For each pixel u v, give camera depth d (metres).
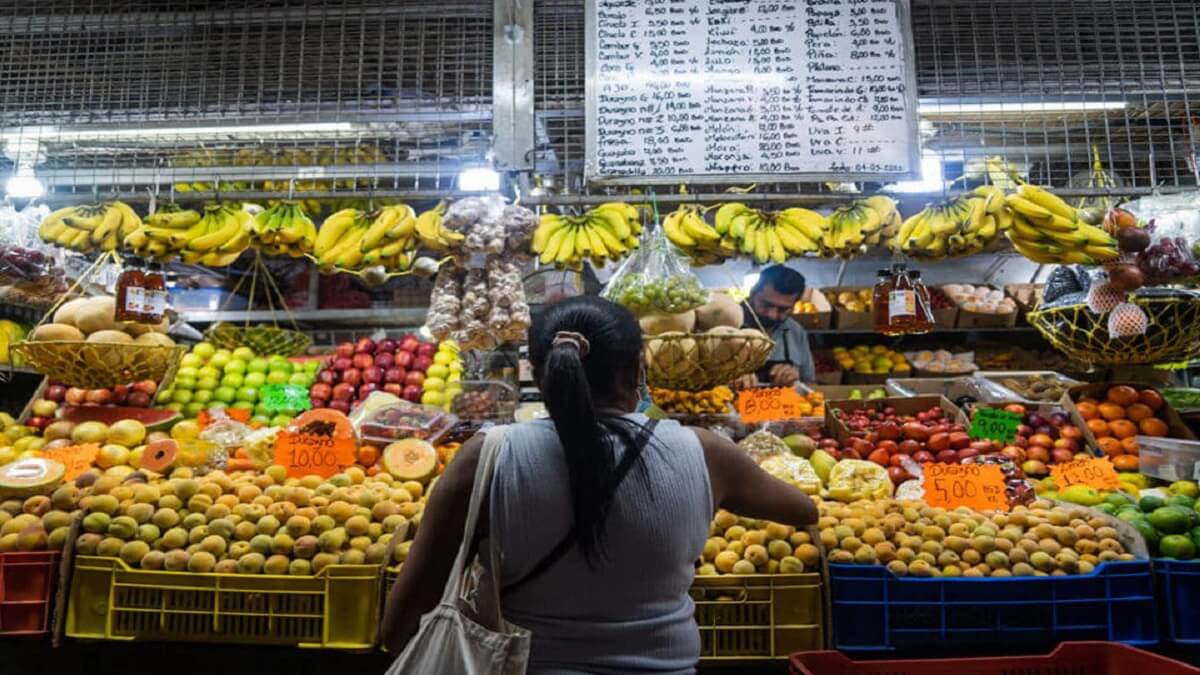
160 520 2.11
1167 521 2.19
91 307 2.58
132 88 3.12
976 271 6.30
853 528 2.17
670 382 2.49
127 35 3.12
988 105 3.03
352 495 2.24
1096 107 3.06
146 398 3.17
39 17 3.09
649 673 1.32
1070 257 2.54
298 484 2.36
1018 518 2.28
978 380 3.84
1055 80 3.05
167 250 2.57
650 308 2.48
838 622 2.02
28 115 3.09
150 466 2.48
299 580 2.00
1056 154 3.18
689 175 2.83
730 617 1.98
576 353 1.38
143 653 2.08
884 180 2.84
